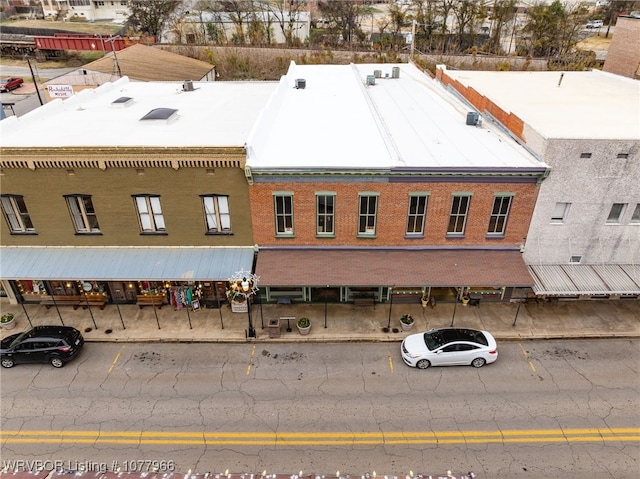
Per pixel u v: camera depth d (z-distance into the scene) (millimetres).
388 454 16156
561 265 23062
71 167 20562
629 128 22672
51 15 120812
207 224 22375
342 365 20250
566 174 20766
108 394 18859
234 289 21188
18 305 24094
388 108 30344
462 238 22375
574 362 20281
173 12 87125
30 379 19688
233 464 15883
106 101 29969
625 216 21781
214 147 20047
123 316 23344
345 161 21312
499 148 23297
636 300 24172
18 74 69688
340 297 23781
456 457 16016
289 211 21828
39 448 16609
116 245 22672
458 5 77312
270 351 21109
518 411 17797
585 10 75812
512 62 61469
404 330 21984
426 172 20406
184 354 21016
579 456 16016
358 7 87438
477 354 19641
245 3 87250
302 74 39656
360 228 22328
